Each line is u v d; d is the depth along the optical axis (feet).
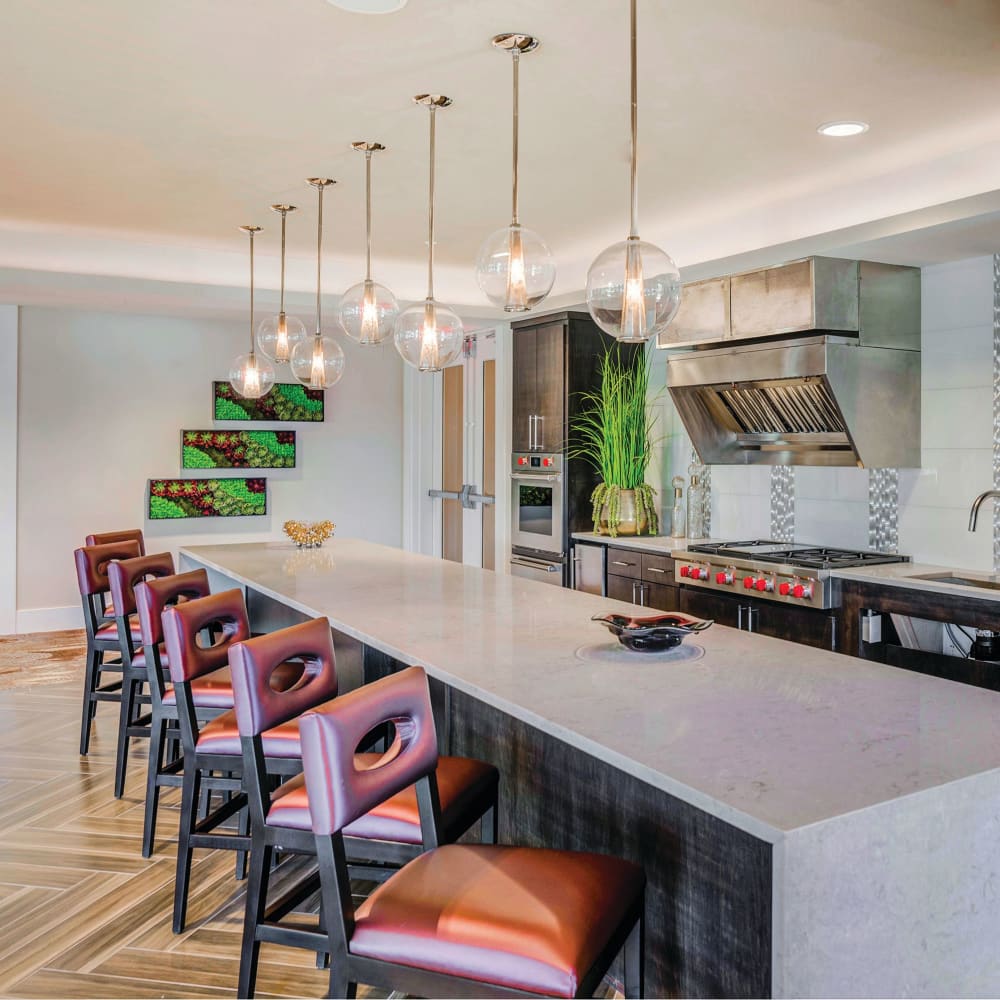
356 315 12.81
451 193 15.46
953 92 10.96
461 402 27.63
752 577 15.05
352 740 5.53
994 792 5.34
